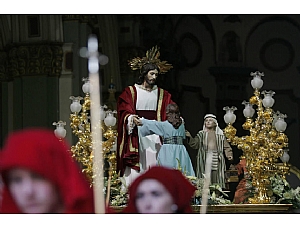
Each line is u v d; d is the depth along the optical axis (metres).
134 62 8.85
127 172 8.10
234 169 8.91
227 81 16.02
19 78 12.58
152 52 8.92
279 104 16.34
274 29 16.45
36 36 12.55
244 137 8.02
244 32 16.33
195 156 13.91
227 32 16.19
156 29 15.20
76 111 8.26
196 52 15.85
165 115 8.52
